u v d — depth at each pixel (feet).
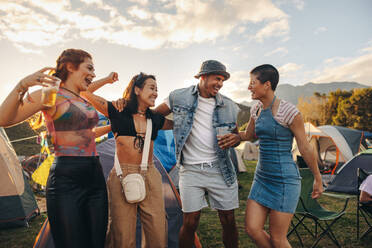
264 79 6.98
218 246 11.85
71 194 5.37
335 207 18.38
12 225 15.10
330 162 45.06
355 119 114.83
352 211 17.16
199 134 8.56
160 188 7.18
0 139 16.58
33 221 16.46
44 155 25.00
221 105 8.78
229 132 8.68
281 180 6.94
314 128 44.14
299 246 11.49
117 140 6.86
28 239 13.39
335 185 22.54
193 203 8.28
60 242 5.29
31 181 25.36
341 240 12.09
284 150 7.04
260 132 7.34
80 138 5.69
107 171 13.15
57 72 5.83
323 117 129.59
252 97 7.34
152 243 6.79
